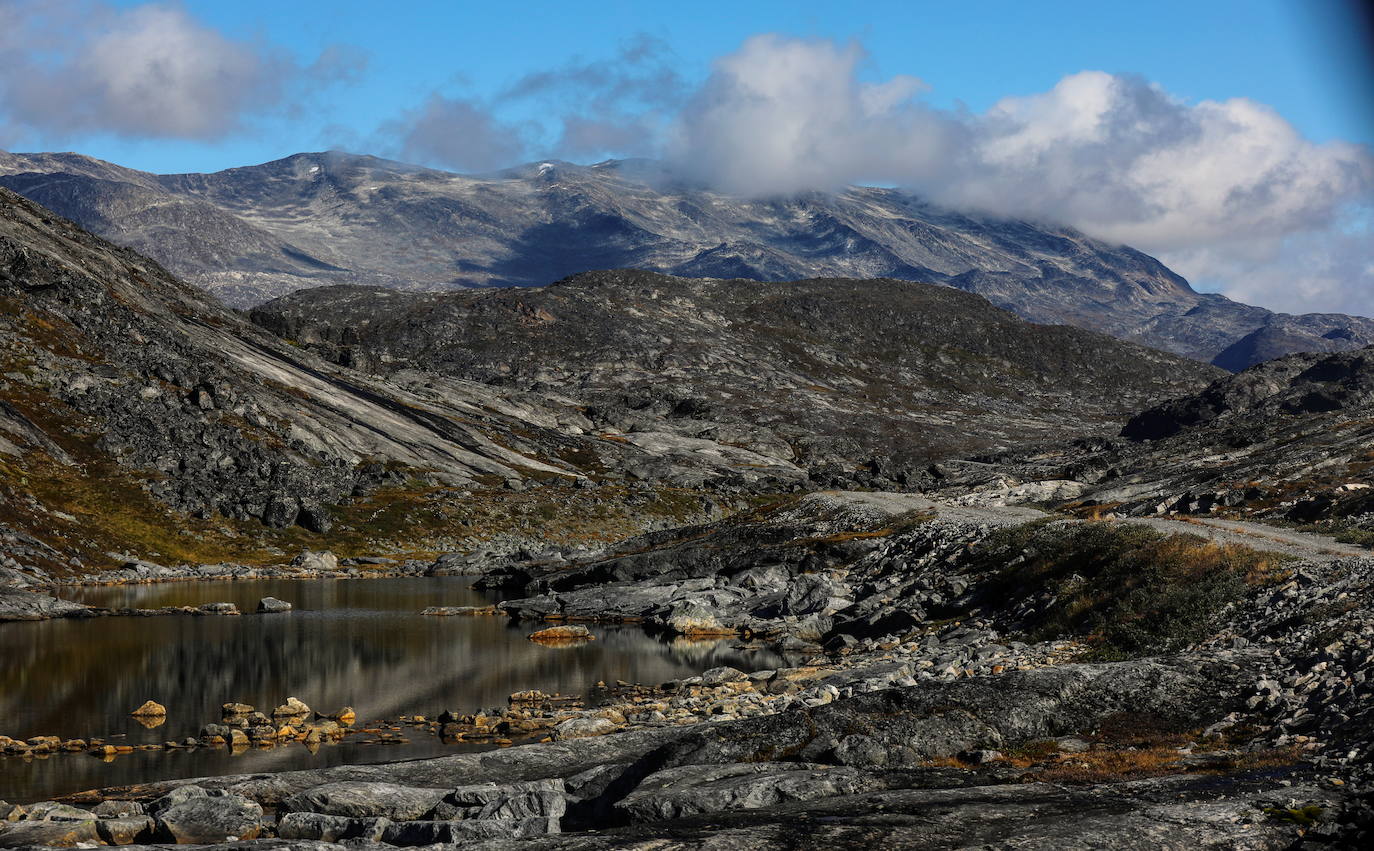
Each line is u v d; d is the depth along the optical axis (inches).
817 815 774.5
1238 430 4466.0
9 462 4320.9
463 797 979.3
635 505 6446.9
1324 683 1015.6
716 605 2699.3
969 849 674.8
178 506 4628.4
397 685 1899.6
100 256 7593.5
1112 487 3612.2
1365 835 641.6
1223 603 1480.1
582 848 705.6
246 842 761.6
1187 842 674.8
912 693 1102.4
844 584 2591.0
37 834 842.2
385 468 6186.0
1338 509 2321.6
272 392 6584.6
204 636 2493.8
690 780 925.8
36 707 1699.1
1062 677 1122.7
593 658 2203.5
